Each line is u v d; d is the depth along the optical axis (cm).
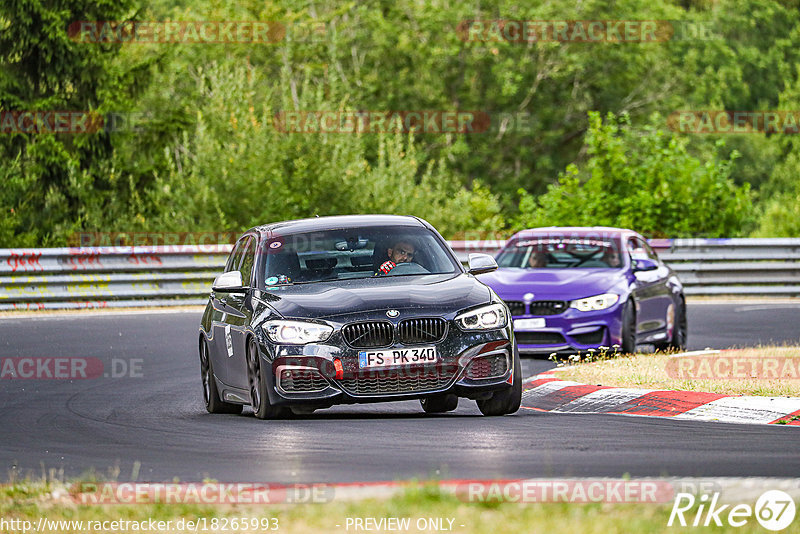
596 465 2648
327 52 17888
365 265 3716
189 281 8219
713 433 3123
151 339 6181
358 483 2402
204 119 12012
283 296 3569
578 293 5053
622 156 10775
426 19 18562
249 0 17725
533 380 4144
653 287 5425
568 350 5034
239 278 3738
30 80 12575
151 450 3077
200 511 2122
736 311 7506
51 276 7862
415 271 3709
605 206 10700
